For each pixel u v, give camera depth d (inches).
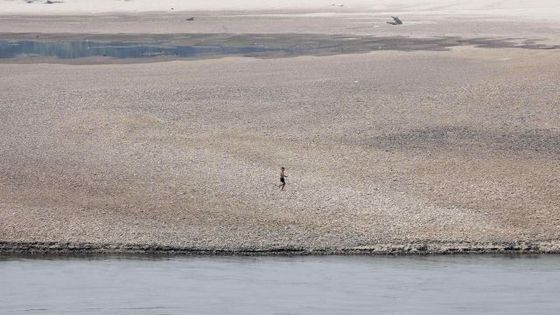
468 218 4859.7
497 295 3914.9
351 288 4018.2
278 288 4013.3
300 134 6560.0
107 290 4003.4
